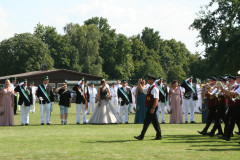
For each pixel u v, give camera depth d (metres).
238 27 42.03
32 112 24.78
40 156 7.41
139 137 10.09
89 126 14.84
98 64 77.75
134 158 7.18
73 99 44.31
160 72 102.50
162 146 8.87
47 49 72.62
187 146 8.91
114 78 87.88
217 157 7.32
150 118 10.09
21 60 69.44
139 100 16.38
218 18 42.97
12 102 15.56
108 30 98.75
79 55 77.19
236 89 10.09
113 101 21.33
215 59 41.97
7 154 7.64
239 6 41.62
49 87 15.90
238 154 7.72
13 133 12.00
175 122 16.97
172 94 17.00
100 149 8.32
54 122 17.11
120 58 88.19
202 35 43.22
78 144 9.18
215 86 11.58
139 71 94.56
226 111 11.19
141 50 102.12
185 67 119.88
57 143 9.37
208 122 11.52
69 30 77.94
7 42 70.12
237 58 40.94
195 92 17.33
